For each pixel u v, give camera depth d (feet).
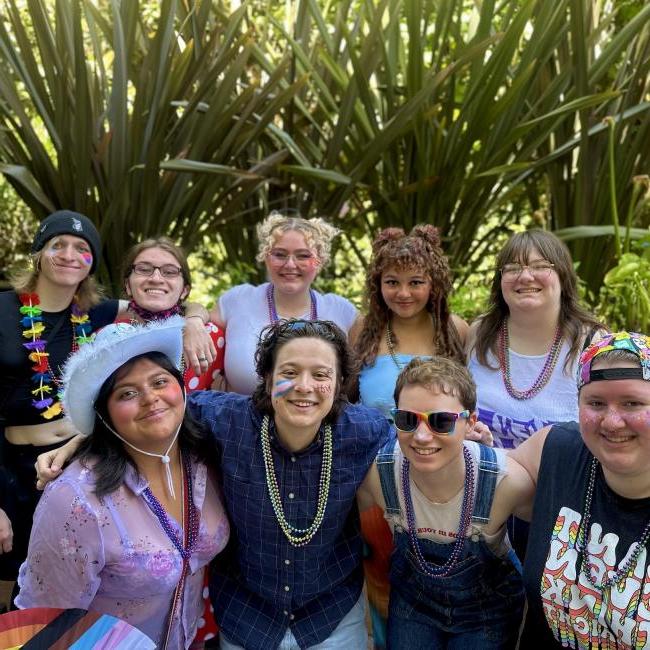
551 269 7.80
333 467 6.43
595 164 14.37
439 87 14.11
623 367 5.01
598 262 14.52
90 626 5.16
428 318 8.87
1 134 12.96
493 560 6.47
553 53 14.89
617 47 13.61
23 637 5.06
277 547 6.41
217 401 6.86
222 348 9.19
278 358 6.22
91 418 5.96
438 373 6.02
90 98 12.35
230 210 14.16
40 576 5.86
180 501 6.31
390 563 7.23
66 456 6.19
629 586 5.15
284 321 6.50
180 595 6.20
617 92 12.50
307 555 6.44
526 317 7.94
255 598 6.75
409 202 14.69
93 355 5.65
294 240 8.98
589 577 5.34
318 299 9.54
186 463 6.38
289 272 9.04
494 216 17.75
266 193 15.80
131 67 13.38
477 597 6.51
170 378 5.94
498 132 13.87
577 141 14.03
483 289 14.61
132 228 13.23
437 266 8.50
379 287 8.81
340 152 14.34
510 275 7.91
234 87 14.06
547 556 5.60
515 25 12.61
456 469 6.21
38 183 13.20
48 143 17.51
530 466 6.31
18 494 8.20
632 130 14.64
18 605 6.11
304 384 6.05
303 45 15.56
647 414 4.94
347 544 6.88
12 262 17.75
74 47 11.67
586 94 13.70
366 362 8.77
